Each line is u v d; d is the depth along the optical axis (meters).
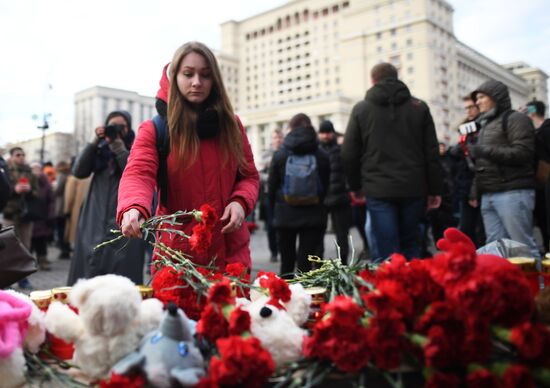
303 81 91.38
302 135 3.82
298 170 3.75
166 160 1.83
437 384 0.89
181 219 1.81
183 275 1.34
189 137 1.81
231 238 1.90
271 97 96.00
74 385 1.01
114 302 0.95
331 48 87.44
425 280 0.95
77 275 3.50
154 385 0.90
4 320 1.03
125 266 3.44
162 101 1.90
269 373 0.90
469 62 76.12
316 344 0.98
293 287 1.27
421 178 3.30
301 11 90.88
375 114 3.30
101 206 3.53
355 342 0.93
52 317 1.04
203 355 1.05
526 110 4.96
